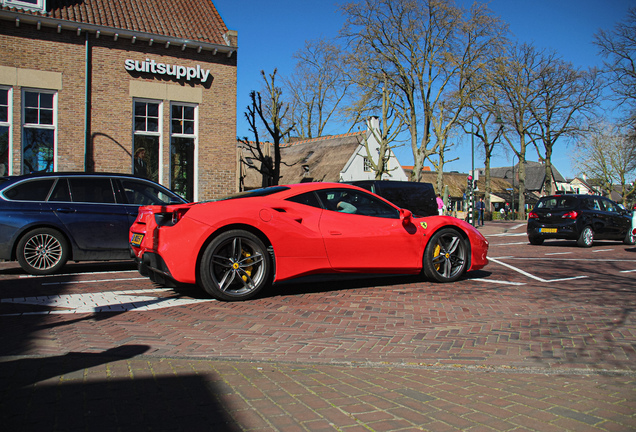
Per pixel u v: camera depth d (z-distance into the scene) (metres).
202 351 3.53
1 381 2.82
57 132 12.95
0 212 6.93
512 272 7.89
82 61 13.18
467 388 2.91
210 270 5.11
